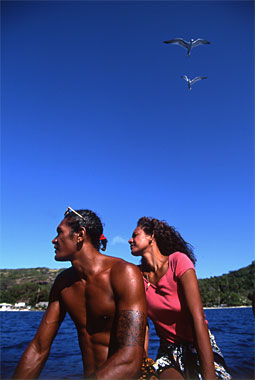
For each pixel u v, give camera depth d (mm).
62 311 1662
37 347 1595
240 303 145750
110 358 1298
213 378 1763
